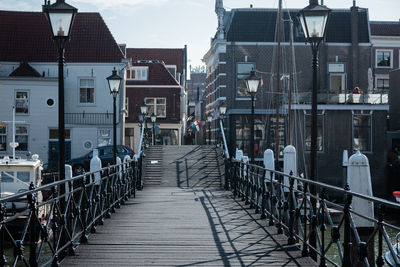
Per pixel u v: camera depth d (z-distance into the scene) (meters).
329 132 32.59
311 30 8.76
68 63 32.00
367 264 5.08
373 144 32.72
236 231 9.70
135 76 43.19
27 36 33.06
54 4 8.08
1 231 4.59
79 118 31.83
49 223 6.29
